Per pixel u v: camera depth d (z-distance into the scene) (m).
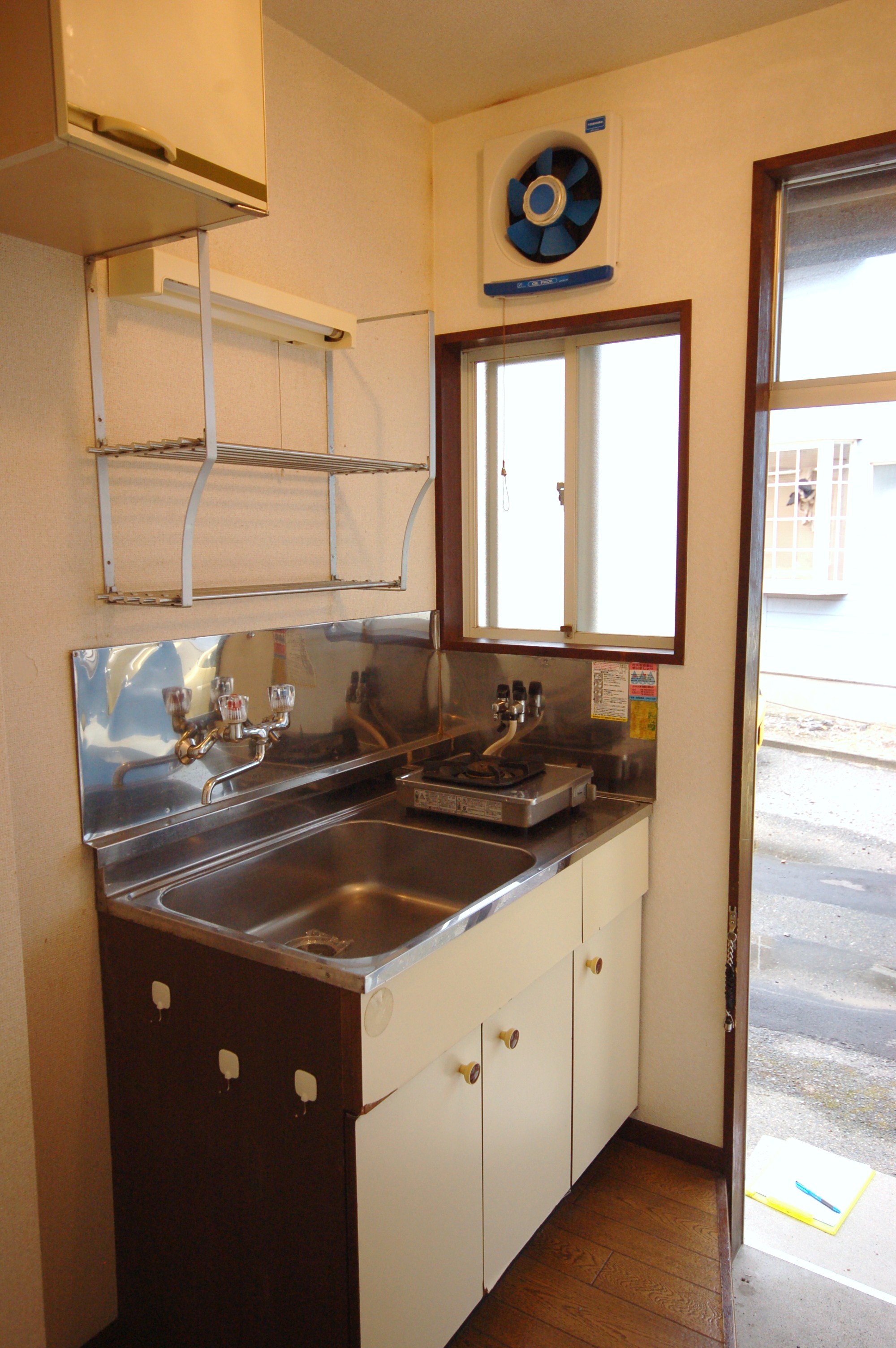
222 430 1.75
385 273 2.15
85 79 1.02
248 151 1.24
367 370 2.12
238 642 1.78
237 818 1.80
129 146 1.07
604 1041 2.07
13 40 1.04
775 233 1.97
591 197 2.12
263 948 1.32
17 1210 1.18
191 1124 1.48
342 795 2.11
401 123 2.17
